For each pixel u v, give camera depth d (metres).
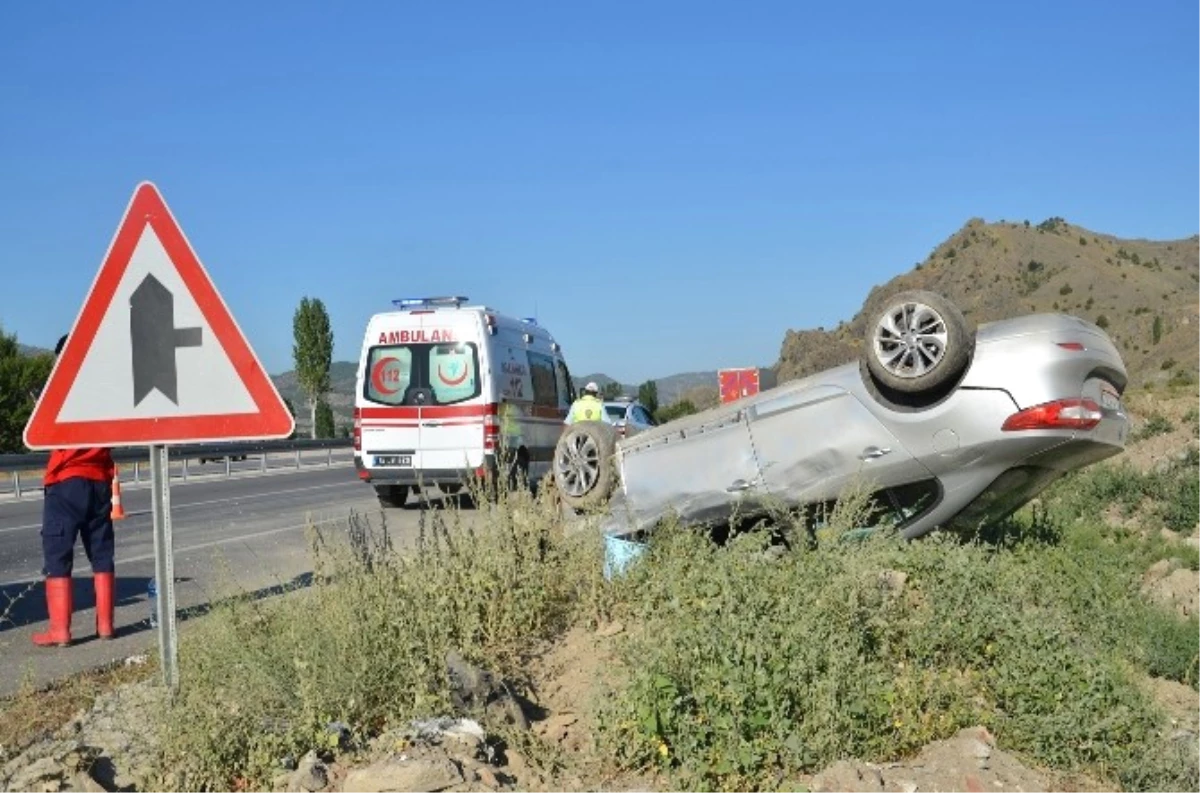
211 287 5.03
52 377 4.99
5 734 5.89
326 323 76.31
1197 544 11.12
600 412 18.69
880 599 6.21
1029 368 7.91
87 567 12.98
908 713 5.45
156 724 5.30
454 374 18.19
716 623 5.63
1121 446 8.28
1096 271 129.88
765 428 8.73
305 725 5.19
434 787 4.62
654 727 5.02
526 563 7.24
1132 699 5.85
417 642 5.79
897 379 8.09
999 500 8.41
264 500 22.00
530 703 5.83
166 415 5.01
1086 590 8.05
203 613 9.39
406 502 20.03
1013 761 5.34
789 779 4.96
